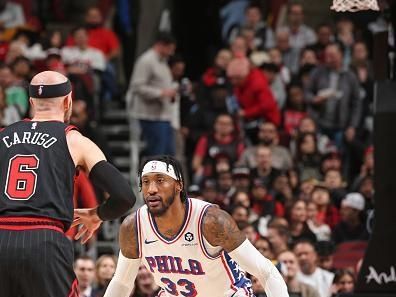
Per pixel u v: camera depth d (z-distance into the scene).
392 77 12.52
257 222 22.05
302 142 25.66
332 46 27.95
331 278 19.66
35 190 10.89
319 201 23.03
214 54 33.06
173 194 11.51
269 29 31.25
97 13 30.06
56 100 11.43
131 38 31.28
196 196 22.61
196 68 34.41
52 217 10.84
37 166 11.00
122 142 29.12
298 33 30.83
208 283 11.90
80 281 18.44
